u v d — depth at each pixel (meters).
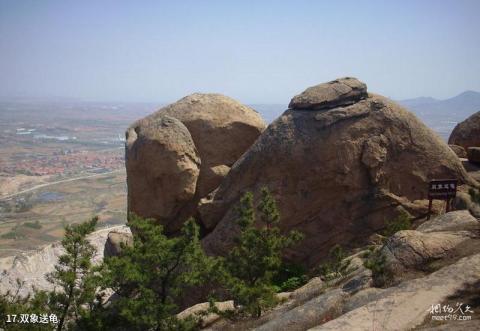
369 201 20.00
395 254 14.11
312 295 15.45
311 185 20.42
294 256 20.58
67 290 15.65
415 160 20.33
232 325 15.93
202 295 20.42
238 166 21.91
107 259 15.95
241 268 15.96
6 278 35.16
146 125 25.58
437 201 19.89
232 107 25.44
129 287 16.34
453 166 20.53
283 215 20.58
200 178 23.88
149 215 23.62
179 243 15.25
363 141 20.16
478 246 13.67
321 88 21.52
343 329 10.38
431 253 13.69
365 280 13.73
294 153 20.50
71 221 86.38
